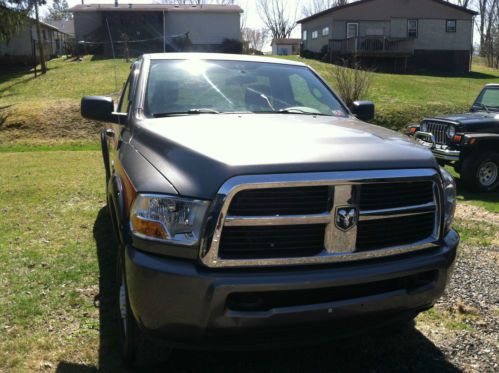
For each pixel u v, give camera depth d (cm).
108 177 536
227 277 240
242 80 409
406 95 2180
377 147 281
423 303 286
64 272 449
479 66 4866
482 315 384
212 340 252
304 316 251
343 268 257
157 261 248
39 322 356
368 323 278
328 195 252
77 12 3950
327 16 3681
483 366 315
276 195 246
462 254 530
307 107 403
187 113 362
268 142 274
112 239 543
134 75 416
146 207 255
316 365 311
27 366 301
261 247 247
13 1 2339
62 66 3186
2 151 1383
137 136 329
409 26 3647
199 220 243
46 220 620
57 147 1453
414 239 280
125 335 292
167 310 246
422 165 277
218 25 4066
